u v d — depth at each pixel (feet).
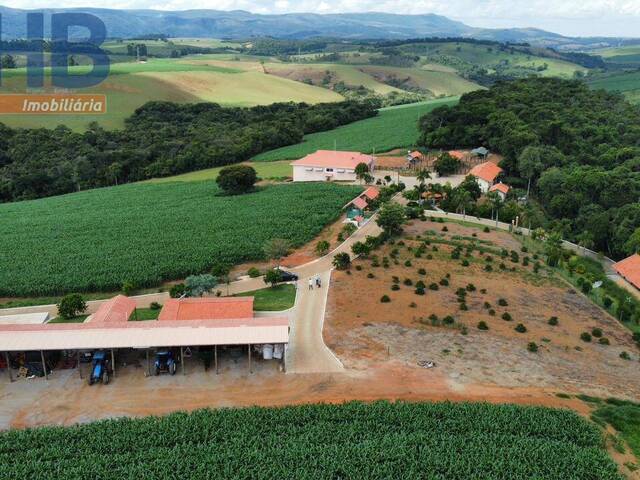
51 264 281.33
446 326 209.46
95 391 174.09
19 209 409.69
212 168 559.79
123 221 354.13
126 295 250.98
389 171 486.79
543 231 315.99
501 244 308.40
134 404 167.43
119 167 529.04
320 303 230.07
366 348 194.39
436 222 347.36
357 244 276.41
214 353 189.06
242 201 389.19
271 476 136.77
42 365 182.09
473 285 245.86
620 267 281.33
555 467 139.23
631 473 139.95
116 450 146.41
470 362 186.29
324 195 389.80
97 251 298.76
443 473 139.33
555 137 484.74
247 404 166.50
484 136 522.47
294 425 155.43
